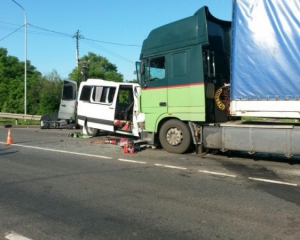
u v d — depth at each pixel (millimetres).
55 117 19922
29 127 21609
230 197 5684
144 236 4168
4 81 44375
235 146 8586
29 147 11492
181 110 9484
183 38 9359
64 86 19328
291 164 8414
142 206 5262
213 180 6832
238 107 8094
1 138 14211
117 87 13188
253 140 8281
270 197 5672
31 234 4250
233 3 8086
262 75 7742
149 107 10312
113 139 13070
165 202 5445
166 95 9828
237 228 4375
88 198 5684
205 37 8820
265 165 8305
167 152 10156
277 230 4297
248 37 7887
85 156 9664
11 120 26703
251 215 4832
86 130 14680
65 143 12484
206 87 9086
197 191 6047
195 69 9086
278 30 7539
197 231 4301
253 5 7832
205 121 9297
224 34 9898
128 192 6012
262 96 7770
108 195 5844
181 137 9719
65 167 8164
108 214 4934
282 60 7504
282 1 7488
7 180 6938
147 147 11141
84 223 4598
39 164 8555
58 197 5754
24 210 5125
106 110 13391
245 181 6746
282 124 8258
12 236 4191
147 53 10305
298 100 7359
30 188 6324
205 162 8672
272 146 8000
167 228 4406
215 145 8969
